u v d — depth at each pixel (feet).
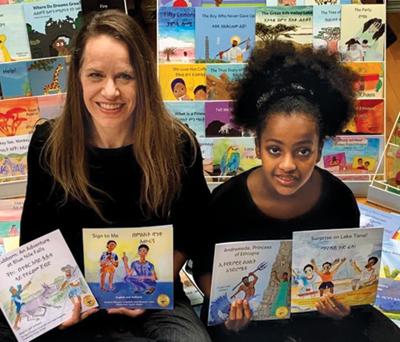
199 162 4.78
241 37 6.49
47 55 6.48
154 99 4.44
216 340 4.66
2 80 6.43
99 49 4.15
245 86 4.33
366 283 4.58
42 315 4.45
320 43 6.55
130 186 4.62
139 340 4.50
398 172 6.57
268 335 4.66
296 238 4.30
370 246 4.43
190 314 4.72
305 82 4.23
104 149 4.52
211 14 6.46
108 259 4.48
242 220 4.72
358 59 6.59
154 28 8.41
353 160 6.71
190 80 6.53
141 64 4.27
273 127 4.29
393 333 4.62
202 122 6.58
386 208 6.65
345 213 4.72
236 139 6.57
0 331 4.56
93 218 4.72
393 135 6.61
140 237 4.43
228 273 4.35
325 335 4.65
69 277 4.49
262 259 4.37
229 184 4.68
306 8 6.50
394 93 8.41
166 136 4.53
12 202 6.64
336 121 4.32
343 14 6.52
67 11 6.44
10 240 5.96
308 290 4.51
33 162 4.68
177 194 4.69
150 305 4.65
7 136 6.57
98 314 4.73
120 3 6.54
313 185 4.56
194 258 4.92
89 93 4.30
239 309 4.51
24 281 4.36
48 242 4.38
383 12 6.55
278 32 6.51
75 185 4.57
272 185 4.50
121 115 4.37
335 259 4.43
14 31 6.40
